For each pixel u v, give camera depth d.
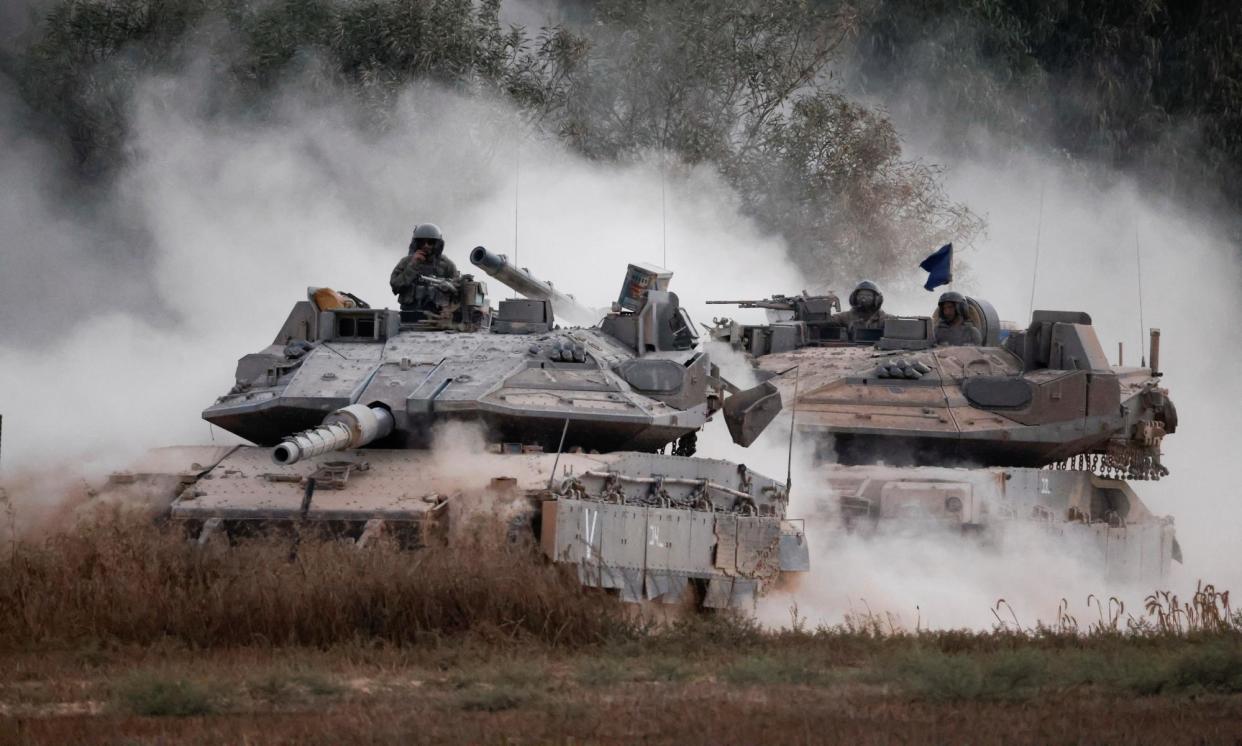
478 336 92.94
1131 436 114.44
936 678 57.91
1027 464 114.44
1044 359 117.25
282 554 70.44
